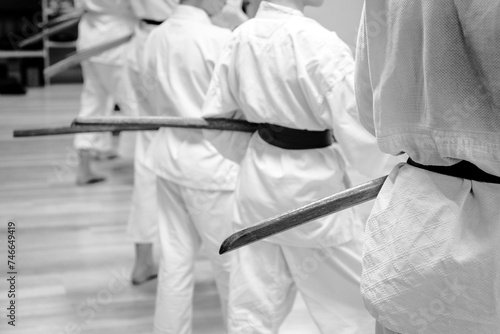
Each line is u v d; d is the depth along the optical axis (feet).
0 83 30.19
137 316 10.05
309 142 6.64
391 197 4.44
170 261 8.57
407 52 4.16
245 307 6.76
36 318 9.91
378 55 4.34
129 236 11.10
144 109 10.23
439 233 4.19
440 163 4.27
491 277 4.08
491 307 4.11
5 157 19.12
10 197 15.57
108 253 12.43
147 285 11.15
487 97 3.97
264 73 6.56
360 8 9.18
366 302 4.50
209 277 11.41
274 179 6.60
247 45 6.70
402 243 4.31
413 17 4.09
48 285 11.03
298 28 6.41
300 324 9.64
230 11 9.64
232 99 7.09
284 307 7.00
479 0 3.81
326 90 6.24
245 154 7.06
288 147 6.64
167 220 8.78
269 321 6.81
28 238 13.06
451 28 3.95
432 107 4.09
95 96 15.74
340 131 6.26
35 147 20.38
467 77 4.00
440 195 4.24
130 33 13.85
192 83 8.63
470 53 3.96
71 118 24.00
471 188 4.19
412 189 4.34
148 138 11.01
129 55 10.94
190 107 8.62
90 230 13.56
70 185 16.62
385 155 6.40
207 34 8.65
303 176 6.57
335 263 6.73
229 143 7.36
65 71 34.22
